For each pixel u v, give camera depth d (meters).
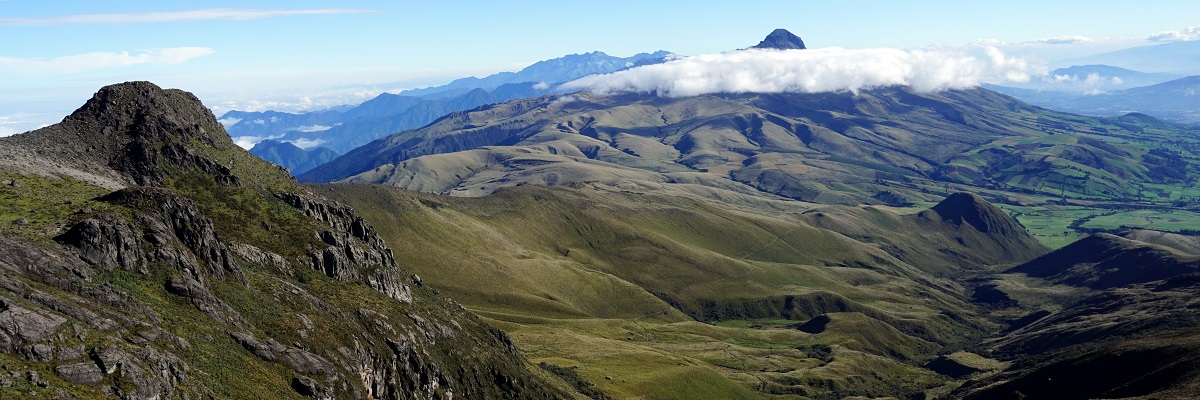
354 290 165.62
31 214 115.44
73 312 89.62
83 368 80.25
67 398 75.38
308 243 170.00
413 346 156.12
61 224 111.44
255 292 131.00
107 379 81.44
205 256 127.19
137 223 119.31
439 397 154.62
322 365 118.38
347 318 145.62
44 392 74.56
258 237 163.38
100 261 106.06
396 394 138.75
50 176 143.62
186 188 174.00
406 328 161.00
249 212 173.75
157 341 95.44
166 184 173.00
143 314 100.94
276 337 120.31
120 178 168.00
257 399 98.88
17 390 72.88
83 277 100.19
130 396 81.19
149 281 110.44
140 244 114.56
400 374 145.12
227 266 131.75
